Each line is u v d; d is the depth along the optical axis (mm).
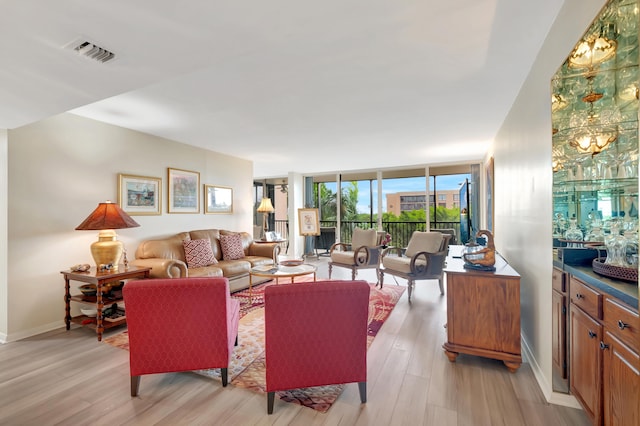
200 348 2010
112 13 1357
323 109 3223
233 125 3789
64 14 1348
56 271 3158
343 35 1824
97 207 3334
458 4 1571
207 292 1971
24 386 2078
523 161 2576
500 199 3869
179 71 1941
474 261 2459
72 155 3311
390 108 3199
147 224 4125
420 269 4113
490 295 2297
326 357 1837
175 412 1799
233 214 5762
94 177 3512
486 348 2305
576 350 1614
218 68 2270
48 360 2449
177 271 3461
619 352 1224
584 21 1424
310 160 6438
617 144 1593
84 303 3301
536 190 2184
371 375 2203
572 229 1820
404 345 2697
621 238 1478
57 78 1974
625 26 1299
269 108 3178
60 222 3201
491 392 1980
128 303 1913
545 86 1954
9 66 1805
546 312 1991
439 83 2586
